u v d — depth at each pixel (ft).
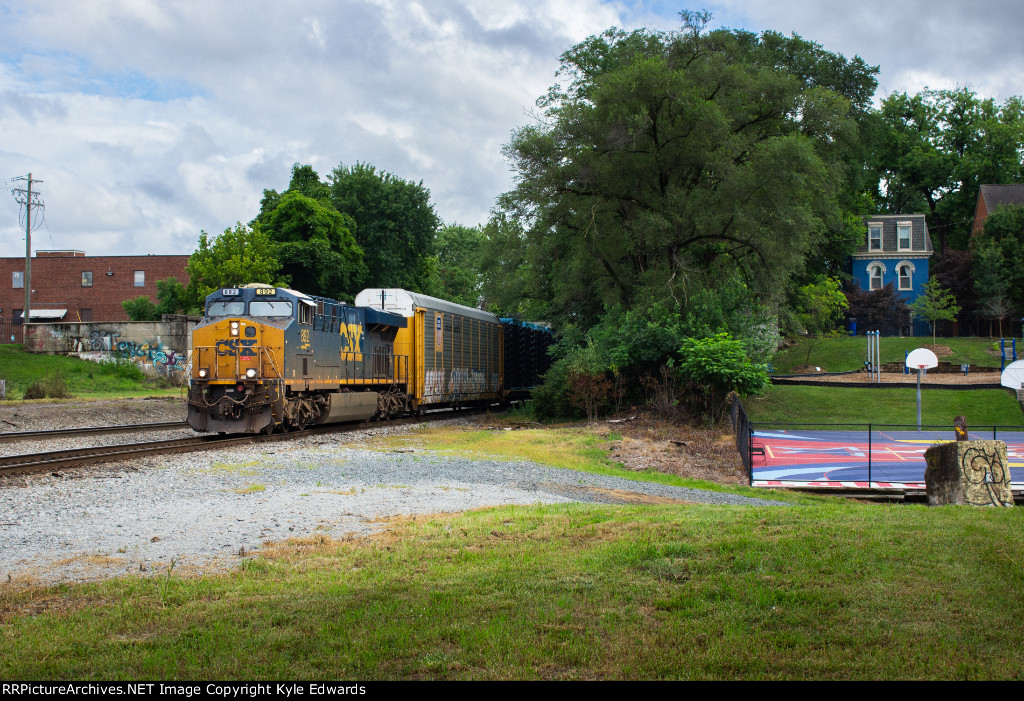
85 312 212.84
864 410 104.88
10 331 206.59
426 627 19.20
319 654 17.88
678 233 100.48
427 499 39.86
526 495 43.27
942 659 16.67
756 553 24.56
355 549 27.76
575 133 99.25
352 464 51.75
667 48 104.27
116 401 97.96
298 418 72.69
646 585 22.30
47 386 102.89
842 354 163.43
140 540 29.22
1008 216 200.95
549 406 102.94
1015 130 236.84
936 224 258.37
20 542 28.76
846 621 18.89
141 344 134.72
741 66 101.55
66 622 20.04
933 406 105.50
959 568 22.02
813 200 106.22
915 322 209.87
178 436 71.61
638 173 102.27
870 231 219.41
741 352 90.48
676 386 95.40
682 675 16.38
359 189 193.16
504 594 21.67
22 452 57.06
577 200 103.24
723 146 98.58
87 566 25.71
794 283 139.95
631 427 88.28
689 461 66.49
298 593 22.27
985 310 190.29
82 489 39.83
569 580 22.91
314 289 165.37
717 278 106.32
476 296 297.74
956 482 38.65
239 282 139.54
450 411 113.29
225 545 28.73
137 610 20.83
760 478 58.54
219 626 19.49
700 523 30.01
